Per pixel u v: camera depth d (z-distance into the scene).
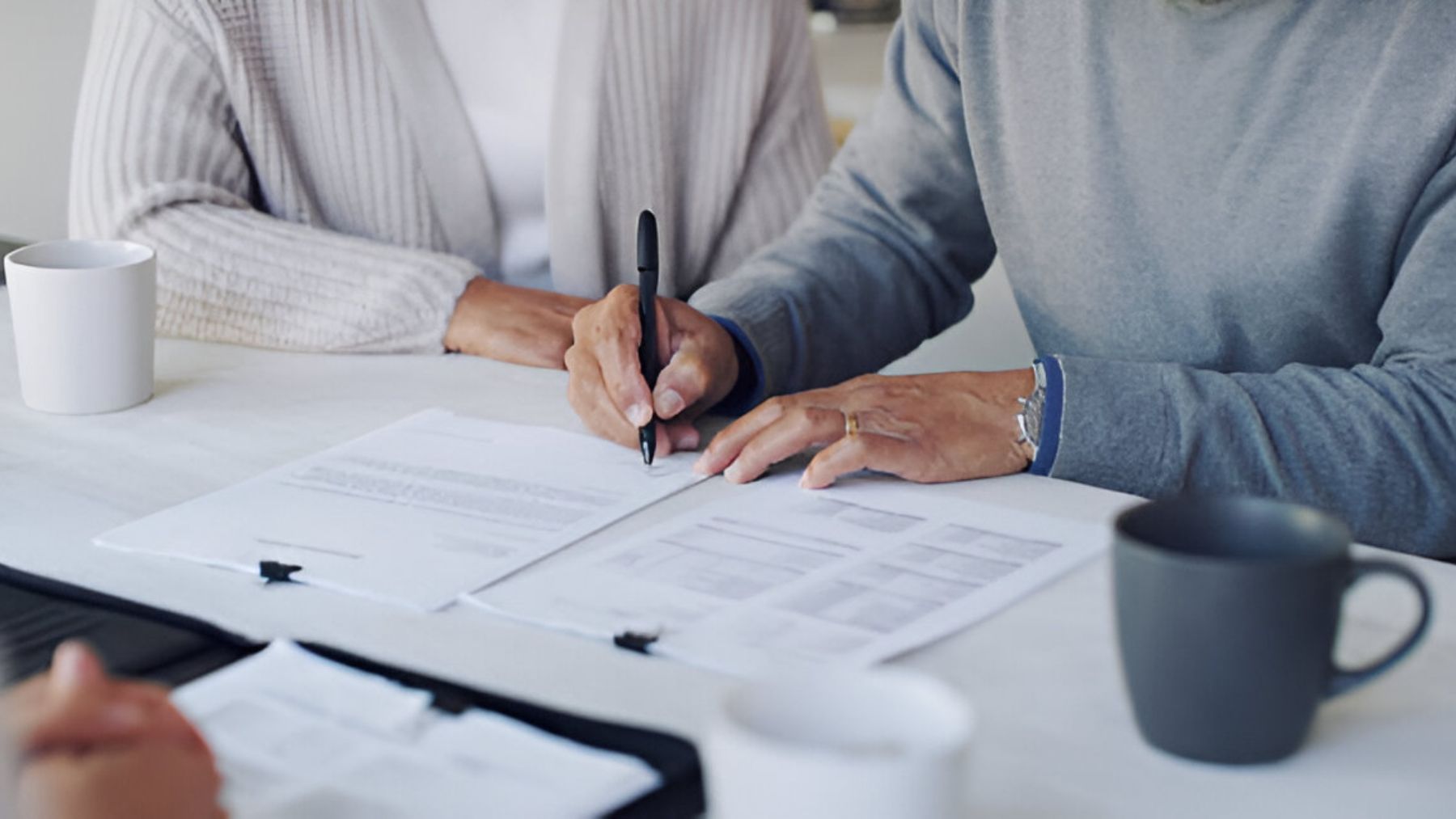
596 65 1.53
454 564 0.81
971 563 0.81
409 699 0.63
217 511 0.89
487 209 1.58
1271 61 1.13
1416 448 0.96
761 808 0.44
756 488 0.94
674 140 1.63
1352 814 0.56
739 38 1.63
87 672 0.50
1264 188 1.15
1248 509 0.61
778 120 1.70
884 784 0.42
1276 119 1.13
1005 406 0.99
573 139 1.54
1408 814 0.56
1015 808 0.57
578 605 0.75
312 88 1.49
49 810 0.46
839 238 1.37
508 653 0.71
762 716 0.47
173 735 0.50
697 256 1.70
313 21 1.46
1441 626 0.72
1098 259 1.27
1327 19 1.10
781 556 0.82
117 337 1.09
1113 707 0.65
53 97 1.88
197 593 0.78
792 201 1.71
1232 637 0.57
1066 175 1.27
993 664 0.69
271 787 0.55
